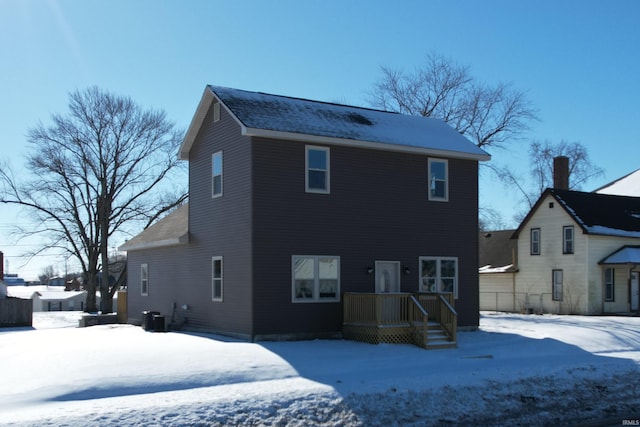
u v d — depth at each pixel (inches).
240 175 893.8
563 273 1502.2
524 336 951.6
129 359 665.6
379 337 828.0
